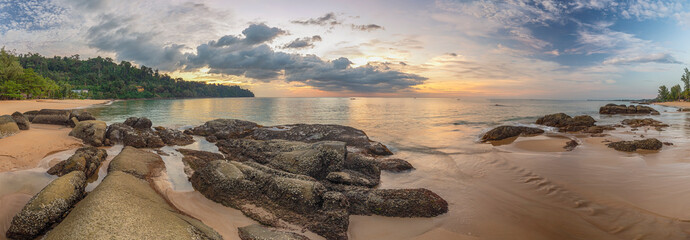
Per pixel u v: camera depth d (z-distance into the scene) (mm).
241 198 8828
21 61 174250
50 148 13531
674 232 7473
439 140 21219
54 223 7227
